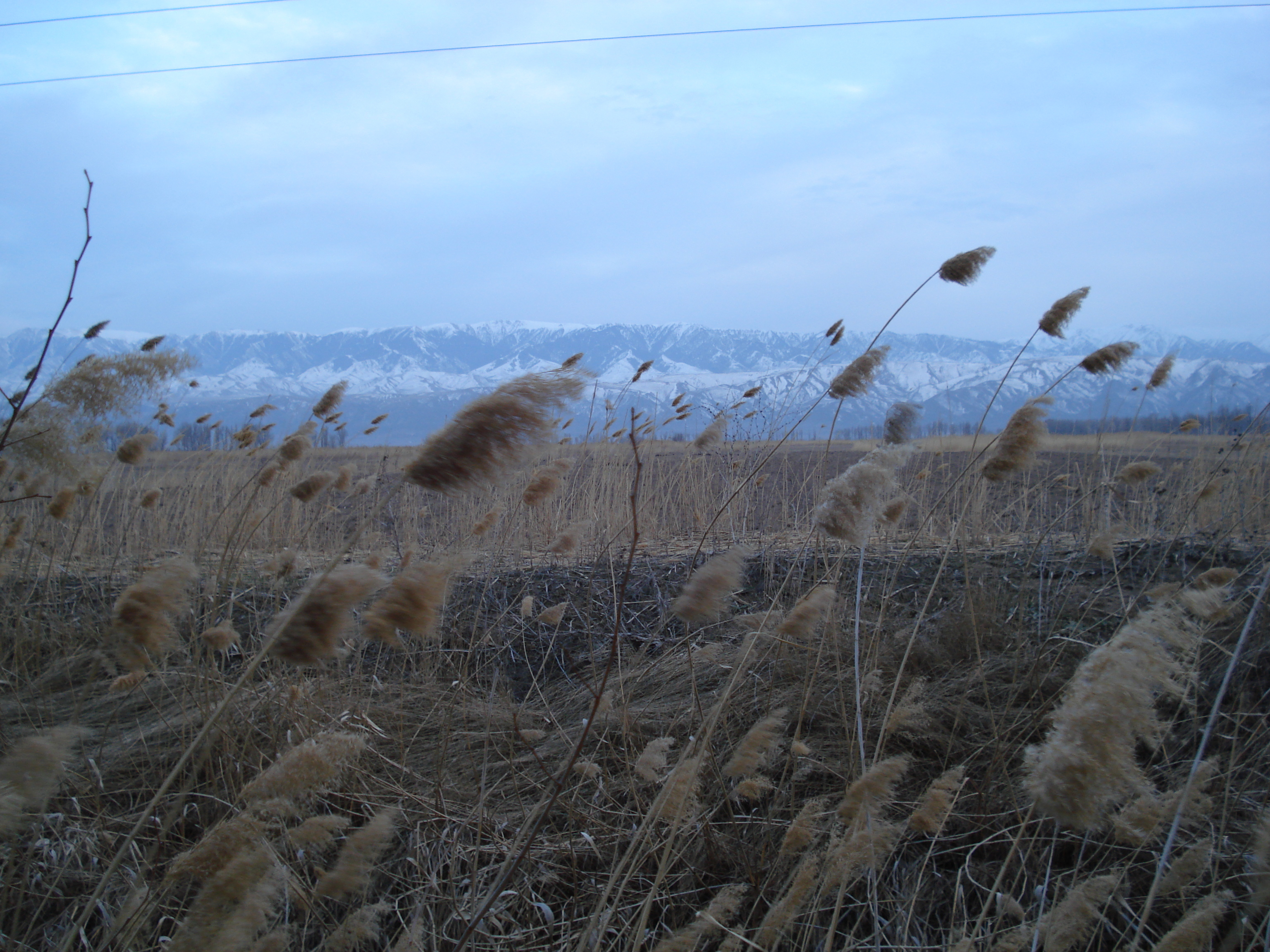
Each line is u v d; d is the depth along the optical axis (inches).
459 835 115.0
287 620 53.1
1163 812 85.2
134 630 60.6
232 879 56.4
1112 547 162.6
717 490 282.8
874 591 199.3
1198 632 102.0
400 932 97.7
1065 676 148.5
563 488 272.4
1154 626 61.7
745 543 238.4
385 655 177.0
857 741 125.8
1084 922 78.4
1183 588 126.5
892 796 78.9
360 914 76.0
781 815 120.0
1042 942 85.0
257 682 143.6
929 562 217.3
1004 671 157.2
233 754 118.7
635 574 223.8
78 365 113.3
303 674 143.5
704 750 84.6
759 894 97.5
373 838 65.5
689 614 68.7
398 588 56.4
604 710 149.2
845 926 104.2
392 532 248.8
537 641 194.5
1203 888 100.5
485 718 150.7
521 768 139.1
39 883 100.7
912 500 131.3
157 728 134.1
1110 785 54.7
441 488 55.3
